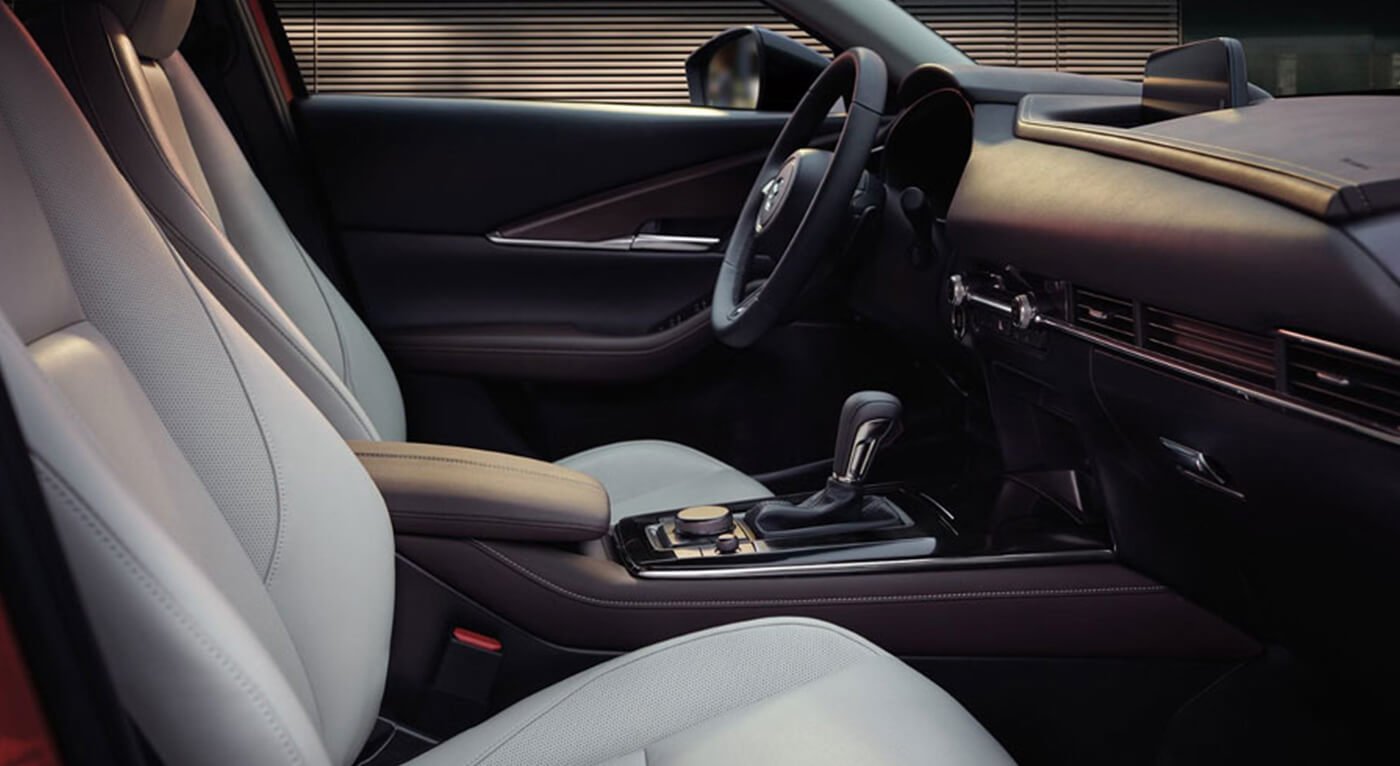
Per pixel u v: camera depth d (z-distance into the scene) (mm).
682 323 1862
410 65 2906
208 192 1256
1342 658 1004
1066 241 1065
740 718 848
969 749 806
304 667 750
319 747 553
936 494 1295
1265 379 854
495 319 1867
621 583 1118
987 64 1620
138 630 491
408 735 1144
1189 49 1204
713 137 1884
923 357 1642
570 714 878
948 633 1147
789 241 1416
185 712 511
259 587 710
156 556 494
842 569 1139
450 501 1073
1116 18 2012
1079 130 1155
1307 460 825
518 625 1111
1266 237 828
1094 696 1167
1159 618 1136
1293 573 964
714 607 1120
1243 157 908
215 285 1114
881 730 820
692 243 1903
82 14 1100
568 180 1865
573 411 1881
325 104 1822
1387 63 1664
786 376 1854
